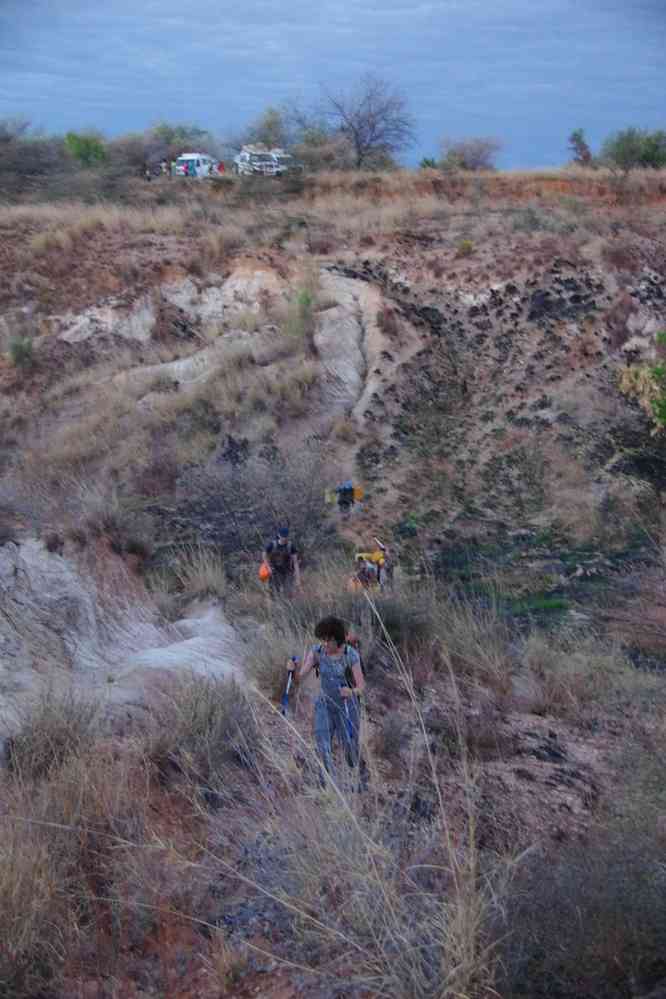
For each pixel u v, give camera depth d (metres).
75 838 4.50
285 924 4.10
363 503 16.14
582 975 3.51
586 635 10.50
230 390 19.06
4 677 6.62
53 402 20.33
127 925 4.16
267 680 7.28
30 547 9.33
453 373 19.95
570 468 17.16
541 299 21.19
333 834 4.09
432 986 3.50
